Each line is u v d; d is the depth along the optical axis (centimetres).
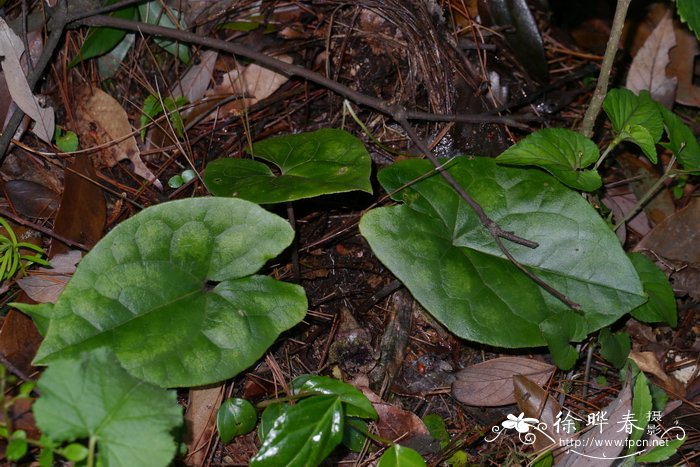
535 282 70
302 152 72
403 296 76
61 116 79
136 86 81
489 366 73
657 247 79
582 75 87
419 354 75
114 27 78
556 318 68
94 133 78
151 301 66
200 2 83
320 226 78
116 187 77
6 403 60
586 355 75
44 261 71
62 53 79
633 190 84
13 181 75
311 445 64
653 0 91
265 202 67
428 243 69
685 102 88
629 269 70
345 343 74
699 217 78
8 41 75
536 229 71
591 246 71
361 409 67
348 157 70
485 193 72
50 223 75
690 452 72
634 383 71
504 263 70
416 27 80
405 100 81
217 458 69
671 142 73
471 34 83
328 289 76
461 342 75
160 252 66
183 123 81
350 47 83
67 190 73
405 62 81
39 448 64
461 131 80
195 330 66
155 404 61
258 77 82
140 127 80
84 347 64
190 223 67
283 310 67
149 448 60
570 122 87
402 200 70
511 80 84
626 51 91
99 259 65
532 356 75
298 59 83
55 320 64
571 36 92
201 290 67
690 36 87
